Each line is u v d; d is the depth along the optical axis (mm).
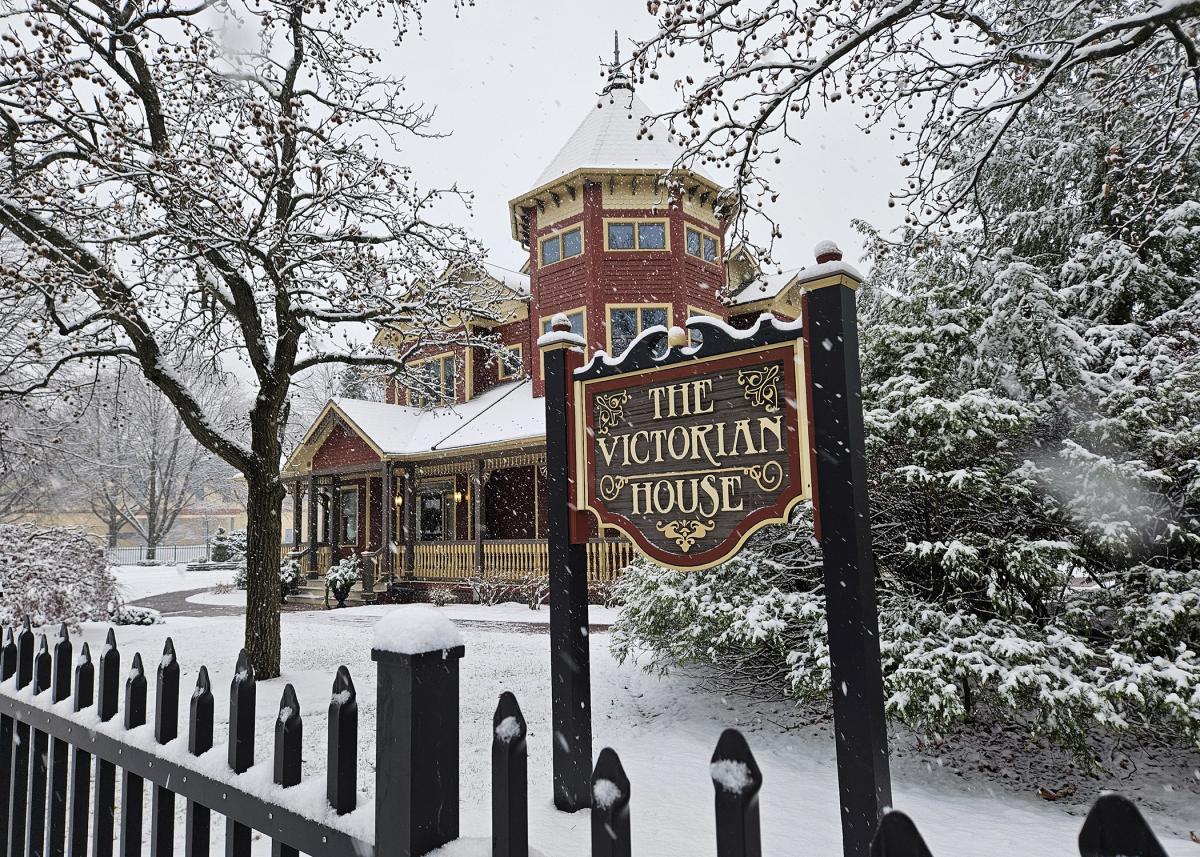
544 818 3982
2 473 15891
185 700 6902
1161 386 5750
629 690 7328
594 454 4359
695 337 3984
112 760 1792
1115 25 4949
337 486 21797
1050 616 5684
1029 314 6359
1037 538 5828
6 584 10656
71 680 2094
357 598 19297
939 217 6539
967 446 5477
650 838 3867
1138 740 5609
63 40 6832
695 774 4992
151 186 7008
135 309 7852
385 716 1179
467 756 5398
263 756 5477
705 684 7168
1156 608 4988
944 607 5566
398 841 1124
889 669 5211
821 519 3326
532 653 9461
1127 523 5199
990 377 6219
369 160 8547
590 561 15180
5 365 9656
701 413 3883
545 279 19031
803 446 3441
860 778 3062
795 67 5867
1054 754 5516
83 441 24719
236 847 1444
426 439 19641
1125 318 8047
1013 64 6031
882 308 7125
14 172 6988
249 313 8297
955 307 6387
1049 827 4250
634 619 6984
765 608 5902
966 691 5422
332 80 8930
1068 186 9273
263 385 8406
